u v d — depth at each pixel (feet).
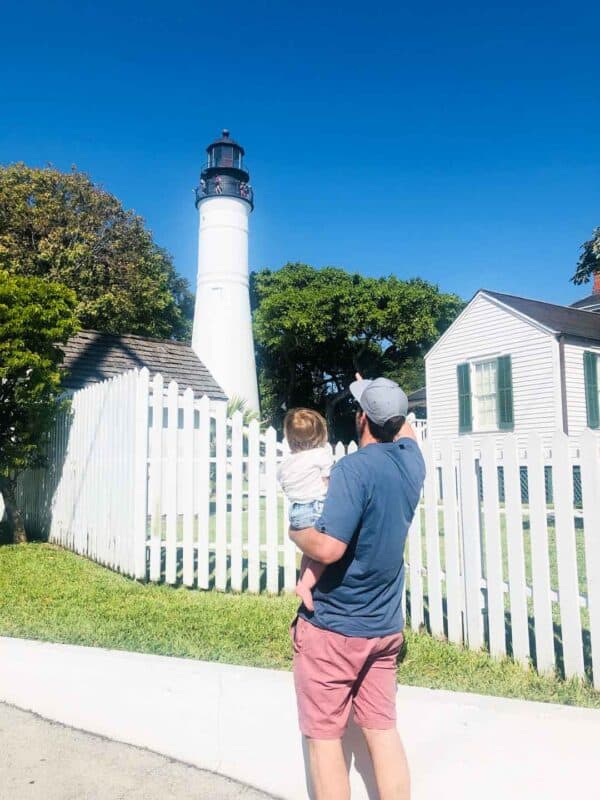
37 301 29.07
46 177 91.25
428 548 15.52
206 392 53.52
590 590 11.76
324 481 9.04
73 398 29.17
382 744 7.64
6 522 36.04
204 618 16.65
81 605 18.02
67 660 11.59
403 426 8.25
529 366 54.24
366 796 8.97
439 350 62.90
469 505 14.24
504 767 8.67
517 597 13.07
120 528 23.17
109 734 10.98
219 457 21.06
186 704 10.36
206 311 91.61
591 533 11.75
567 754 8.37
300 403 124.26
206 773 9.80
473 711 8.95
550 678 12.18
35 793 8.98
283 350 114.01
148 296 97.40
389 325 109.81
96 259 94.38
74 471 28.30
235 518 20.40
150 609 17.61
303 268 116.88
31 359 27.32
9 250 85.71
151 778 9.56
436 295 111.96
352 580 7.32
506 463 13.33
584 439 11.94
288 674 10.48
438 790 8.95
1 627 15.40
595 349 54.44
